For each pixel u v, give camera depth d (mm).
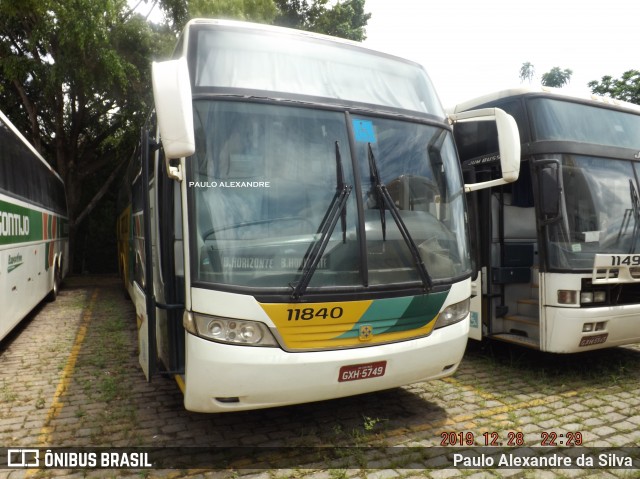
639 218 5930
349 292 3756
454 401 5070
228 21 4348
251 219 3699
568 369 6109
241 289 3510
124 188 11211
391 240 4047
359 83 4496
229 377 3496
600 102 6262
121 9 13984
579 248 5523
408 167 4359
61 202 13742
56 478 3602
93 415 4750
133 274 7871
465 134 6926
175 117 3367
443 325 4270
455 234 4535
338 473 3613
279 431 4371
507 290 6570
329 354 3678
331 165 4008
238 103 3920
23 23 13914
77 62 12664
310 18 18750
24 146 8211
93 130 18844
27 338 7949
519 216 6711
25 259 7949
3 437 4277
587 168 5773
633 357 6711
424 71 5133
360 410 4836
